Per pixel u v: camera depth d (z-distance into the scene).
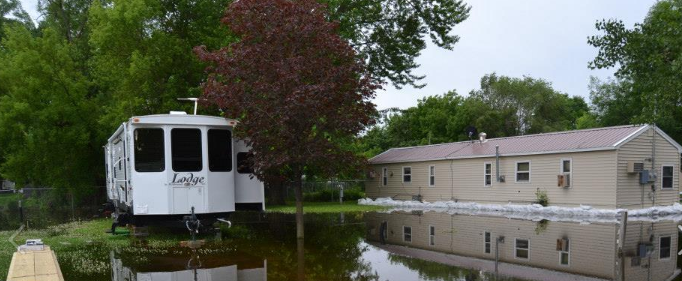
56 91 20.38
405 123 42.78
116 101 20.20
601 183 17.31
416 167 25.17
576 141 18.62
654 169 18.06
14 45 20.30
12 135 20.56
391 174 26.84
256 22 9.66
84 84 21.28
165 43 18.80
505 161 20.64
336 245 9.80
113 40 18.52
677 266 7.62
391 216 16.81
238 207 11.23
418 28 24.95
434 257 8.44
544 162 19.17
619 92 32.06
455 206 21.66
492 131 39.88
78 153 21.47
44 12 29.86
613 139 17.39
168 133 10.08
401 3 24.23
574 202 18.16
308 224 14.00
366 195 28.50
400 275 6.89
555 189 18.77
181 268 7.30
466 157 22.06
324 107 9.45
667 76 11.57
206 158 10.37
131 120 9.83
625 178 17.23
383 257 8.41
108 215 16.23
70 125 20.94
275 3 9.68
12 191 29.86
